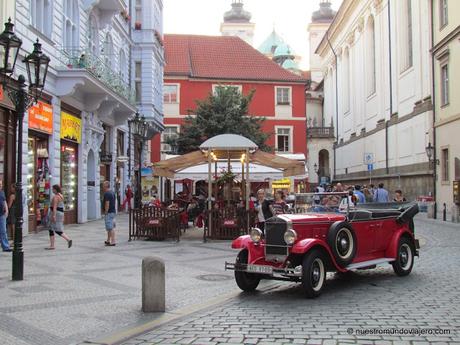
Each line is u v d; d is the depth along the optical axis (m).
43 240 16.31
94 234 18.36
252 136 37.59
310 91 73.50
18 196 9.84
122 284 9.57
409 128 36.00
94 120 24.52
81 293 8.78
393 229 10.45
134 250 14.41
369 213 9.91
